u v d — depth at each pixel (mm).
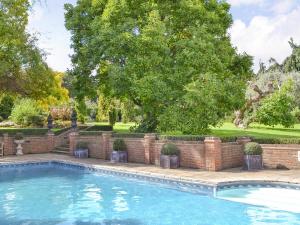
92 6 27000
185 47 23797
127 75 23375
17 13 28594
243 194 13734
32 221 10844
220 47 25938
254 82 35562
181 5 24719
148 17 24000
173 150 18906
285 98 29906
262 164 18250
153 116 26250
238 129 32125
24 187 16359
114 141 22516
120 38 23047
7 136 27938
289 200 12570
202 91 21875
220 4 28734
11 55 27984
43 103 36812
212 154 17719
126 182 17391
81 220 10922
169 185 16078
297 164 17469
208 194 14266
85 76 28656
